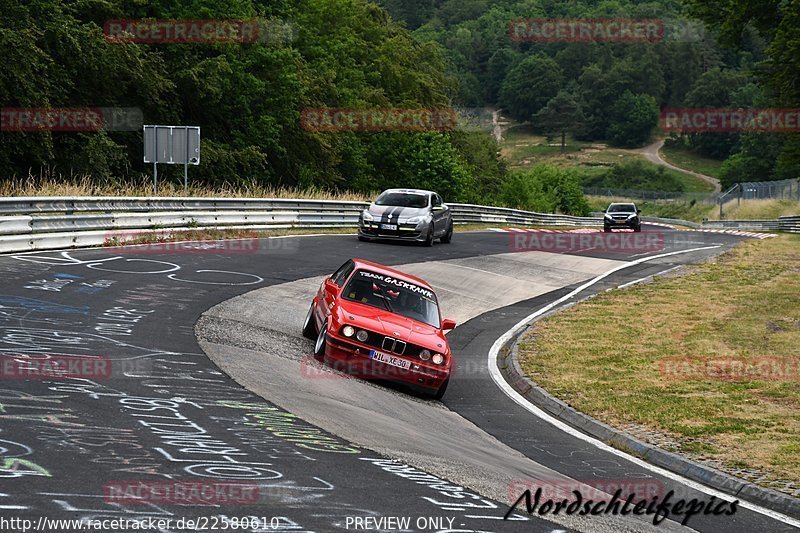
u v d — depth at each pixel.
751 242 54.94
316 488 9.13
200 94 61.38
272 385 14.37
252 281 26.44
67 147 54.53
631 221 66.88
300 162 74.38
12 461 8.83
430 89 111.75
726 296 32.16
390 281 18.56
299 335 20.22
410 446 11.95
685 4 49.19
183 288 23.56
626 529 9.62
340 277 19.30
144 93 57.88
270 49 69.44
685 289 34.00
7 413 10.59
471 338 24.50
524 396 18.27
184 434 10.62
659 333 25.17
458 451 12.30
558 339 24.16
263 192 50.16
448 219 45.16
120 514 7.68
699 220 132.62
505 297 32.00
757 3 45.62
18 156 51.12
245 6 69.25
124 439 10.09
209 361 15.40
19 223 27.16
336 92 81.50
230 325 19.58
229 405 12.50
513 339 24.55
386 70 103.88
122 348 15.52
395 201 42.78
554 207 139.50
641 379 19.50
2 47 45.59
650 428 15.45
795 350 22.88
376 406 14.57
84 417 10.83
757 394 18.17
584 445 14.30
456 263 36.97
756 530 10.40
